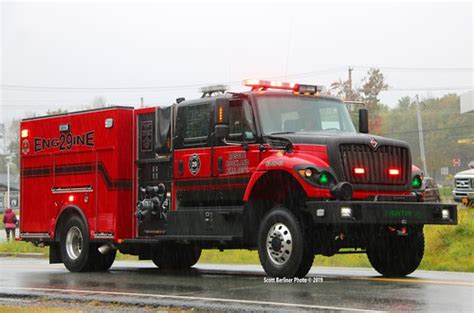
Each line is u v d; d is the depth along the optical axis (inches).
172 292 442.9
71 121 649.0
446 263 654.5
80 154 637.9
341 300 381.4
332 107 549.0
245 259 778.2
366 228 494.6
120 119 609.0
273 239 485.7
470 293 405.1
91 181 627.5
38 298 437.4
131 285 495.2
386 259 527.8
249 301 387.5
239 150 523.5
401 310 344.2
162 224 579.5
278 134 510.9
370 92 2471.7
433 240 724.0
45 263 813.2
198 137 552.4
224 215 523.8
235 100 530.0
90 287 489.7
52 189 663.1
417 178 524.4
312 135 496.7
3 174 3678.6
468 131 3184.1
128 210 607.5
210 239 532.1
